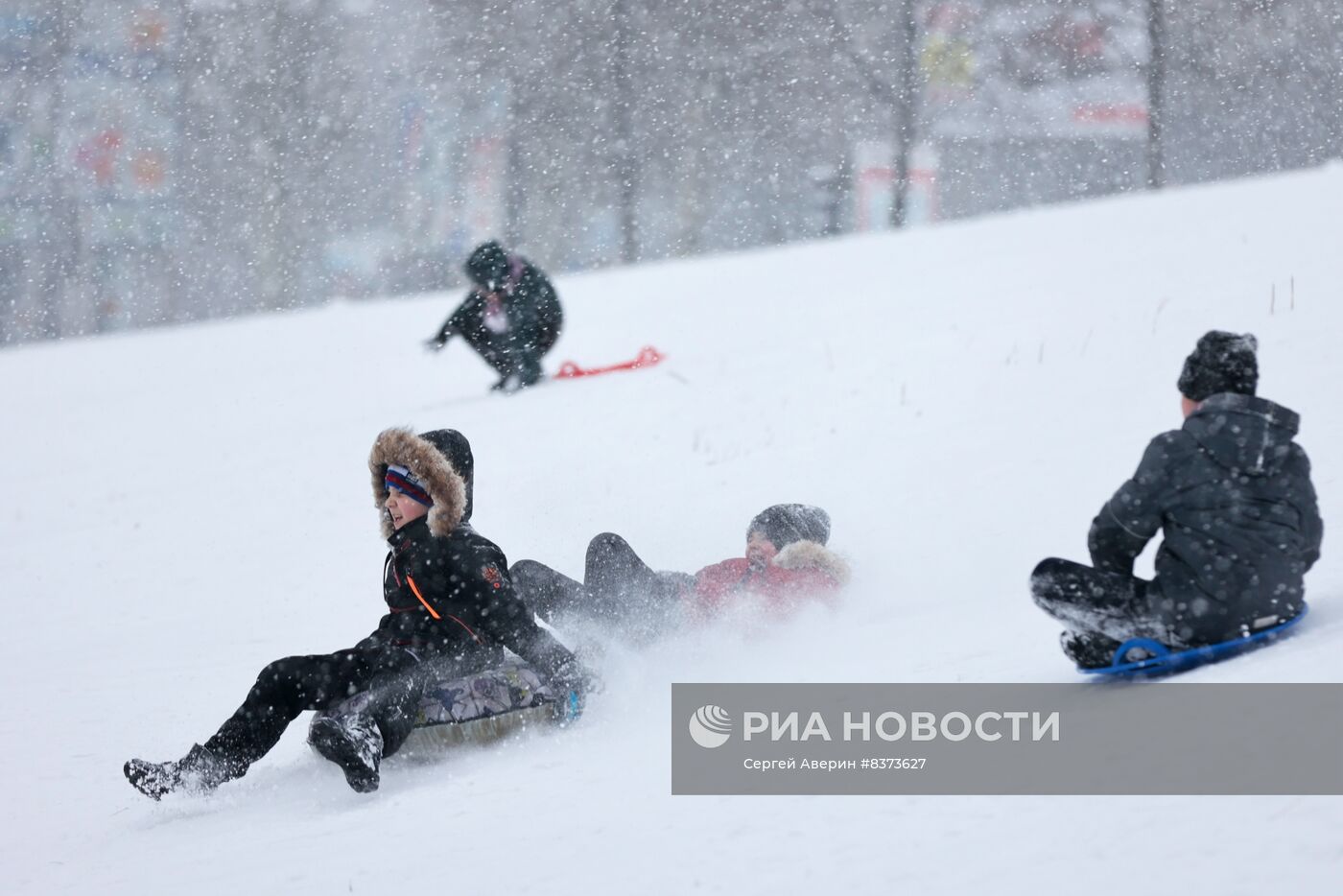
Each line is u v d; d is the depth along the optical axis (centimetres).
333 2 15812
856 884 1066
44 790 1927
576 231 15212
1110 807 1105
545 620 2086
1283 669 1362
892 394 4228
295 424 5566
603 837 1295
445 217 15625
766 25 14738
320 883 1333
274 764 1919
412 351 7081
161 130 15488
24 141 15075
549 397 5138
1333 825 978
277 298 15488
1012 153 15562
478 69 15350
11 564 3875
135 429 5909
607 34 14850
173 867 1492
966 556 2441
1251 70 14850
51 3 15175
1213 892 928
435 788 1650
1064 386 3881
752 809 1288
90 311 15225
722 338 5962
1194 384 1569
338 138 15675
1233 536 1505
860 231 15175
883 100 14312
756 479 3472
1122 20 15262
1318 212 6184
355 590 3156
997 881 1017
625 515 3291
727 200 15212
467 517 1914
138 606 3281
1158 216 7012
